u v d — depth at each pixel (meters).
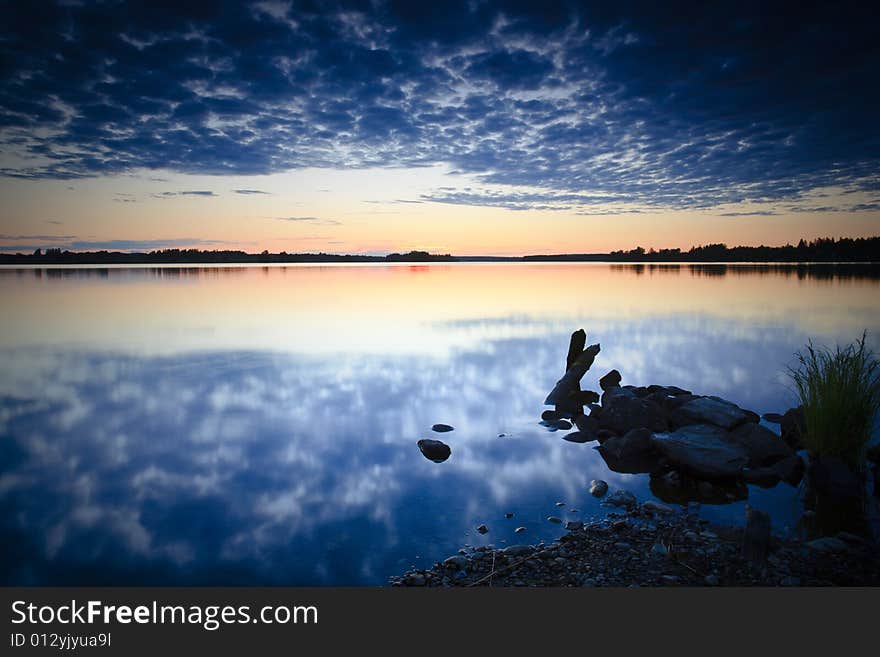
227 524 6.16
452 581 4.80
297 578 5.00
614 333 20.55
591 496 6.72
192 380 13.49
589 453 8.38
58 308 31.06
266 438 9.23
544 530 5.81
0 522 6.22
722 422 8.34
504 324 23.61
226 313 28.52
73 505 6.68
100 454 8.45
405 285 55.28
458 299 37.22
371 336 20.44
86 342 19.19
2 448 8.71
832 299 32.12
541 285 53.56
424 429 9.74
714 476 6.85
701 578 4.68
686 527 5.74
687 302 32.31
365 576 4.98
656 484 7.09
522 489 6.99
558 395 11.56
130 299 37.12
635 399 9.23
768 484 6.90
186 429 9.71
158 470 7.82
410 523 6.07
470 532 5.81
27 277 73.31
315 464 8.01
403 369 14.78
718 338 19.06
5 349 17.88
